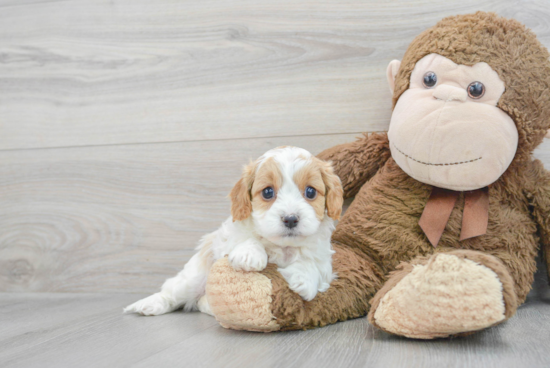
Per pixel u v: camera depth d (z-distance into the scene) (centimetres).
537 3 169
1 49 217
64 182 210
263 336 121
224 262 124
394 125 144
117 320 147
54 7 213
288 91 190
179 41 201
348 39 184
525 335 116
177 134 200
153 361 101
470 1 174
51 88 213
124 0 206
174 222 199
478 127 131
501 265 107
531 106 137
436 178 138
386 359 98
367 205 156
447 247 146
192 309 161
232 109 195
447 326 106
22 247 213
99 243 206
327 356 101
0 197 216
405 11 180
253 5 193
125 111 205
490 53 136
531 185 150
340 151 169
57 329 136
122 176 204
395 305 111
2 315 159
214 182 196
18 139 215
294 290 123
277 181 124
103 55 208
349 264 144
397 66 159
